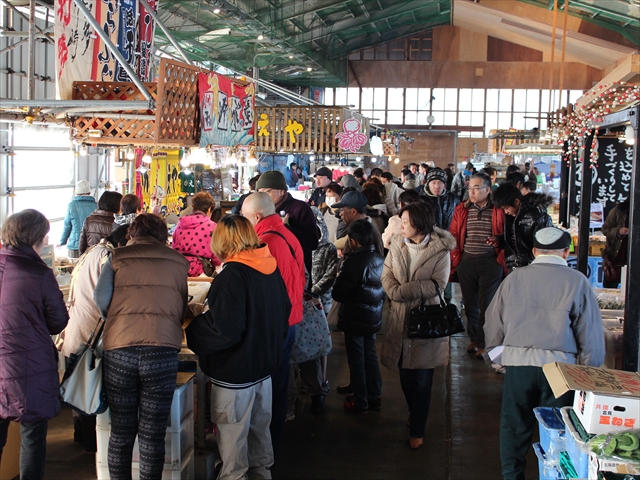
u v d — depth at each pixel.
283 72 21.53
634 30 18.75
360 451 4.40
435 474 4.08
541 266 3.50
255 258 3.46
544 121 27.58
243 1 12.44
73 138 4.69
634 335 3.57
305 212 4.79
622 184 7.29
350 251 4.93
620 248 5.89
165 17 12.30
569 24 19.69
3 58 8.01
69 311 3.86
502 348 3.74
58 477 3.97
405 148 25.95
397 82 27.95
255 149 8.38
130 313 3.32
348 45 25.41
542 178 15.66
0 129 8.01
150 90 4.71
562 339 3.40
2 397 3.29
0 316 3.29
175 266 3.44
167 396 3.36
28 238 3.39
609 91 4.93
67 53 4.97
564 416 2.88
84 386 3.39
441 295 4.28
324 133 9.21
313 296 4.76
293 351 4.64
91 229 6.16
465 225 6.40
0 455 3.52
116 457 3.40
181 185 9.25
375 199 8.11
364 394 5.02
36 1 5.82
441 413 5.08
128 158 7.74
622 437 2.52
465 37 27.62
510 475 3.59
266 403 3.69
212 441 4.28
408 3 19.91
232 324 3.30
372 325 4.90
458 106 27.89
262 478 3.73
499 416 5.02
